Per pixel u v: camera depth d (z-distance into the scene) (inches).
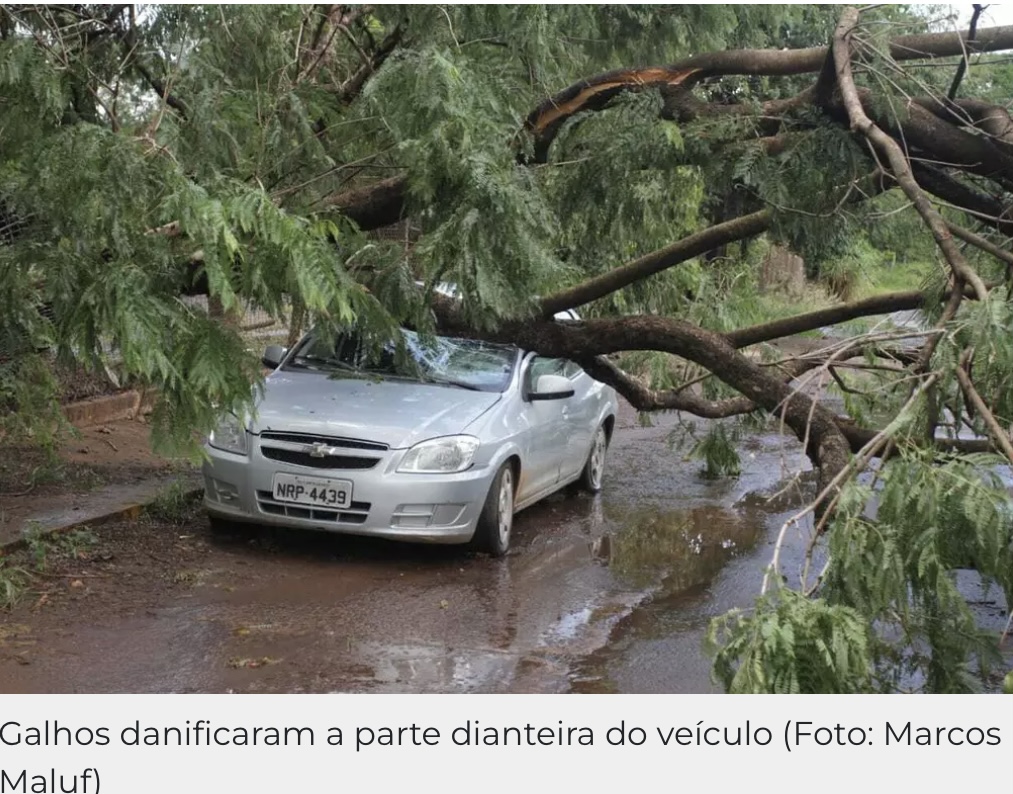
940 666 168.4
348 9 293.3
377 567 303.6
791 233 278.2
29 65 200.2
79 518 314.3
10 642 231.1
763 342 359.6
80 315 183.8
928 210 214.4
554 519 375.6
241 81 260.4
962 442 195.5
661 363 389.7
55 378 319.6
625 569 316.5
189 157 212.1
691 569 318.3
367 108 252.8
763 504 409.1
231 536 323.6
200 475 378.3
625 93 277.3
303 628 250.7
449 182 231.8
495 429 320.2
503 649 244.1
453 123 226.8
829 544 163.2
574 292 309.9
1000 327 164.9
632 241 318.0
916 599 163.6
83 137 184.4
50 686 208.8
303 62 292.5
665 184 289.0
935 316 261.3
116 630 242.4
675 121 283.9
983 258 273.1
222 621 252.2
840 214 275.1
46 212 188.4
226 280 178.4
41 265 188.7
